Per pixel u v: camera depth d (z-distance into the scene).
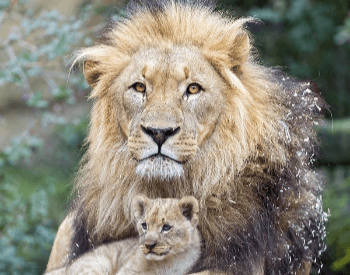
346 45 19.81
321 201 8.86
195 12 8.09
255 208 7.76
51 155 19.33
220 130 7.73
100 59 8.11
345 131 16.69
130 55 7.95
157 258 7.45
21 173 18.42
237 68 7.93
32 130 16.19
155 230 7.46
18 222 14.40
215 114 7.66
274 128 7.94
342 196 16.09
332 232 14.66
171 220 7.52
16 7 15.16
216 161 7.69
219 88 7.71
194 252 7.72
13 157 14.33
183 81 7.52
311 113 8.63
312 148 8.62
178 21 7.93
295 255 8.41
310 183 8.54
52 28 14.39
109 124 7.96
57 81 18.39
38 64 14.44
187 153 7.36
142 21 8.09
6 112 24.62
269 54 18.89
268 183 7.89
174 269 7.66
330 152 16.62
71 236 8.87
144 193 7.86
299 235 8.35
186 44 7.80
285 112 8.20
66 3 20.61
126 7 8.51
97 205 8.12
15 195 14.77
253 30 17.92
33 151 15.06
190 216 7.66
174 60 7.58
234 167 7.72
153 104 7.40
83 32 14.69
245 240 7.67
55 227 15.62
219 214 7.70
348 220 14.86
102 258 7.79
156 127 7.21
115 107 7.87
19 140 14.50
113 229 8.08
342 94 19.81
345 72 19.83
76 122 15.59
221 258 7.60
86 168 8.38
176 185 7.80
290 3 19.12
